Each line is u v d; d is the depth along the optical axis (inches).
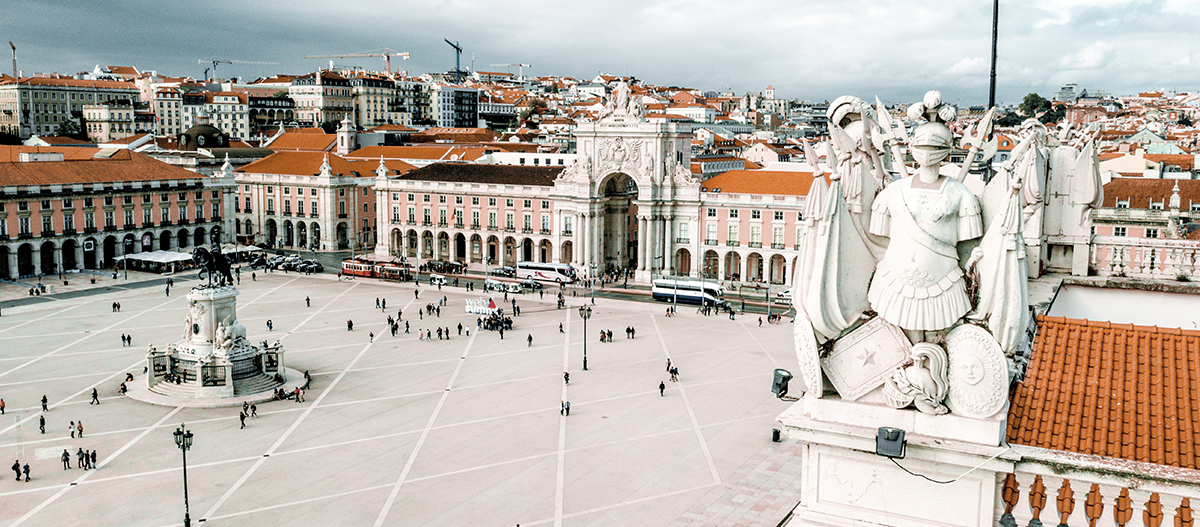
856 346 567.2
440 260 5767.7
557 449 2230.6
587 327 3715.6
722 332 3617.1
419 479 2032.5
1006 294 518.3
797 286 581.0
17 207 4662.9
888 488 565.0
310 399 2659.9
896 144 548.1
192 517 1822.1
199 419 2453.2
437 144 7824.8
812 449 583.5
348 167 6323.8
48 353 3174.2
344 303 4222.4
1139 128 7677.2
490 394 2719.0
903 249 539.8
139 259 5027.1
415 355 3208.7
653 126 4694.9
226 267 2760.8
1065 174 794.8
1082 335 620.1
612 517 1828.2
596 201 4921.3
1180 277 767.7
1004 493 546.3
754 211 4621.1
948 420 542.9
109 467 2085.4
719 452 2206.0
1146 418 549.0
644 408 2571.4
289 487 1983.3
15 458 2133.4
